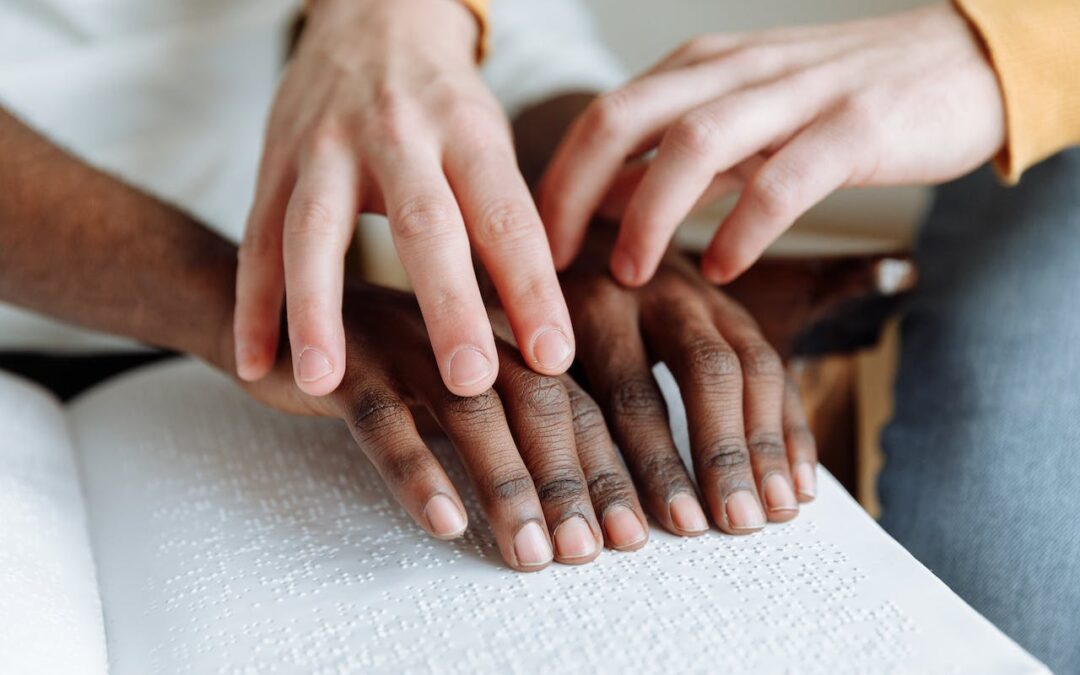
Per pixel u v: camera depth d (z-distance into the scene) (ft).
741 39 1.83
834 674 1.21
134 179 2.61
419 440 1.37
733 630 1.27
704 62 1.76
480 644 1.27
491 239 1.48
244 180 2.72
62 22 2.47
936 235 2.22
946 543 1.71
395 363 1.46
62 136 2.55
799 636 1.26
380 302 1.57
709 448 1.44
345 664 1.26
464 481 1.54
